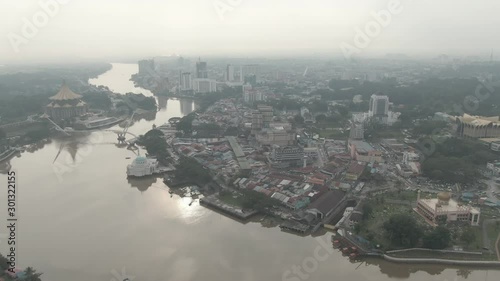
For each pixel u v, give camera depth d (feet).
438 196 558.56
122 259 458.50
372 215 564.71
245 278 423.23
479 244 487.20
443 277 449.89
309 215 565.53
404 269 460.14
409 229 481.05
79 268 438.81
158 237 515.09
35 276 396.57
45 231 526.16
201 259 461.37
